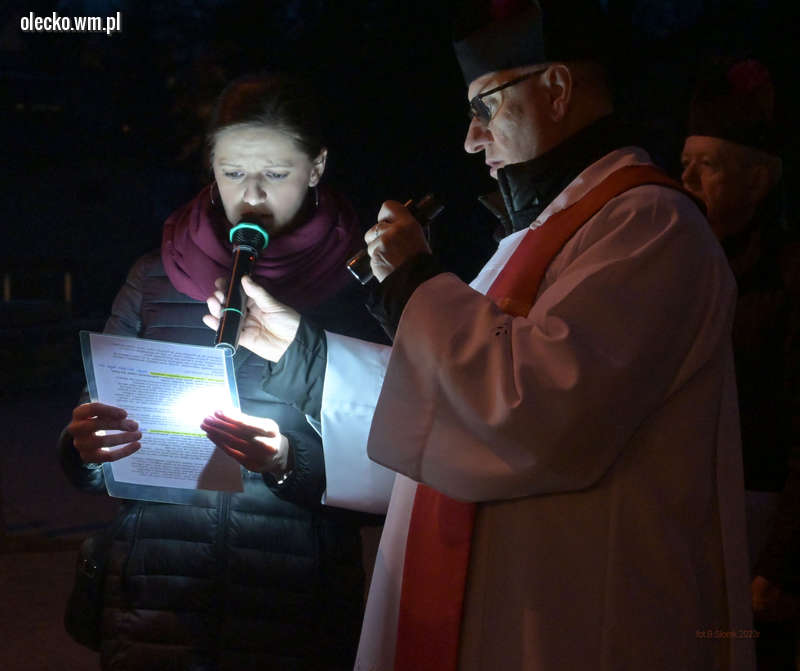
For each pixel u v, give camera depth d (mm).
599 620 1736
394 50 13812
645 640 1713
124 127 17906
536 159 1981
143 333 2686
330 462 2387
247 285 2367
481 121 2018
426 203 2082
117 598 2453
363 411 2393
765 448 2471
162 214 19984
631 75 2107
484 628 1808
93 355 2287
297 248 2584
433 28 13688
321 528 2512
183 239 2627
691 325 1761
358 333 2650
